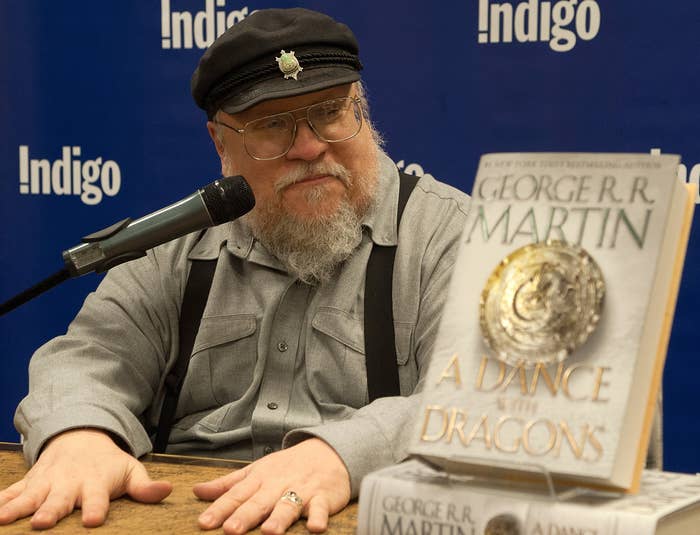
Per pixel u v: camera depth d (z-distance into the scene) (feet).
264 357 6.98
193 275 7.24
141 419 7.30
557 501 3.72
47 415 5.87
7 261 10.69
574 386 3.72
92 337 7.00
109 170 10.45
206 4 10.10
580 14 9.25
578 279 3.82
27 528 4.70
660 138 9.14
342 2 9.77
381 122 9.77
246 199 5.59
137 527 4.64
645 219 3.81
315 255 6.88
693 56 9.01
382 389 6.83
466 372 3.94
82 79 10.43
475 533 3.80
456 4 9.53
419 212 7.16
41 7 10.43
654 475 4.20
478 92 9.54
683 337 9.18
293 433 5.36
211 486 5.01
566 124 9.35
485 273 4.03
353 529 4.58
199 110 10.23
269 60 6.64
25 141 10.59
